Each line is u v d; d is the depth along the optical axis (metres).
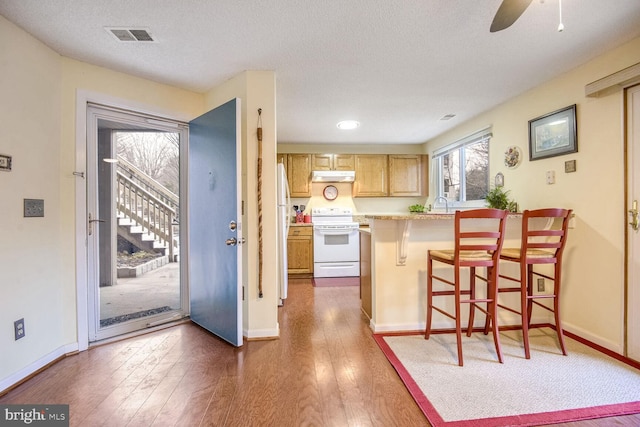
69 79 2.35
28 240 2.03
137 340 2.57
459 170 4.43
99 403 1.73
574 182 2.58
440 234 2.77
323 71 2.62
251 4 1.76
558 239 2.75
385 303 2.72
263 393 1.81
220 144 2.53
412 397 1.76
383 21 1.93
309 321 3.01
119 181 2.80
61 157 2.30
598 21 1.94
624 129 2.21
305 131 4.54
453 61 2.45
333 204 5.44
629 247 2.21
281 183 3.57
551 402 1.70
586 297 2.50
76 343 2.35
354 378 1.97
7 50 1.89
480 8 1.81
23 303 1.99
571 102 2.61
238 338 2.40
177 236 3.09
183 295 3.07
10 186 1.92
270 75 2.59
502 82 2.86
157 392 1.83
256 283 2.61
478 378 1.94
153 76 2.68
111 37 2.08
